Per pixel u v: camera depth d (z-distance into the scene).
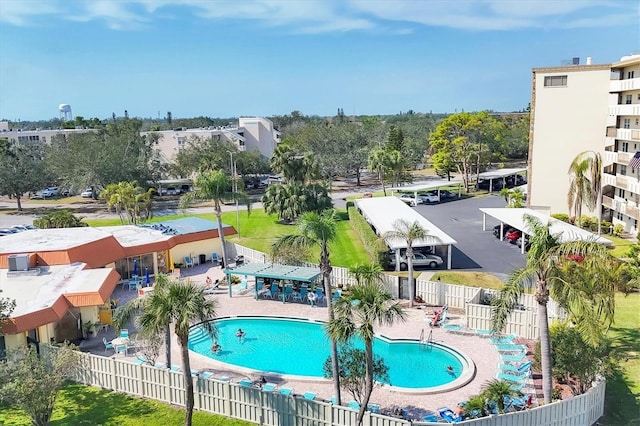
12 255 37.81
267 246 56.72
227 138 122.75
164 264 48.09
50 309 29.06
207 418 23.30
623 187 57.34
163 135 121.19
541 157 63.94
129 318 31.44
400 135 120.56
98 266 41.22
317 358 30.58
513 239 56.06
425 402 24.25
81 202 96.94
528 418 20.28
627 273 36.84
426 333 32.75
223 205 90.31
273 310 38.03
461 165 105.94
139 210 68.00
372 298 21.19
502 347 30.00
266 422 22.69
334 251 54.47
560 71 61.69
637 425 21.80
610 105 61.25
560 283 21.89
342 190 107.94
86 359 26.30
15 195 92.75
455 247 54.78
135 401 24.81
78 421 22.94
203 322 22.27
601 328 22.94
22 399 20.38
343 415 21.09
